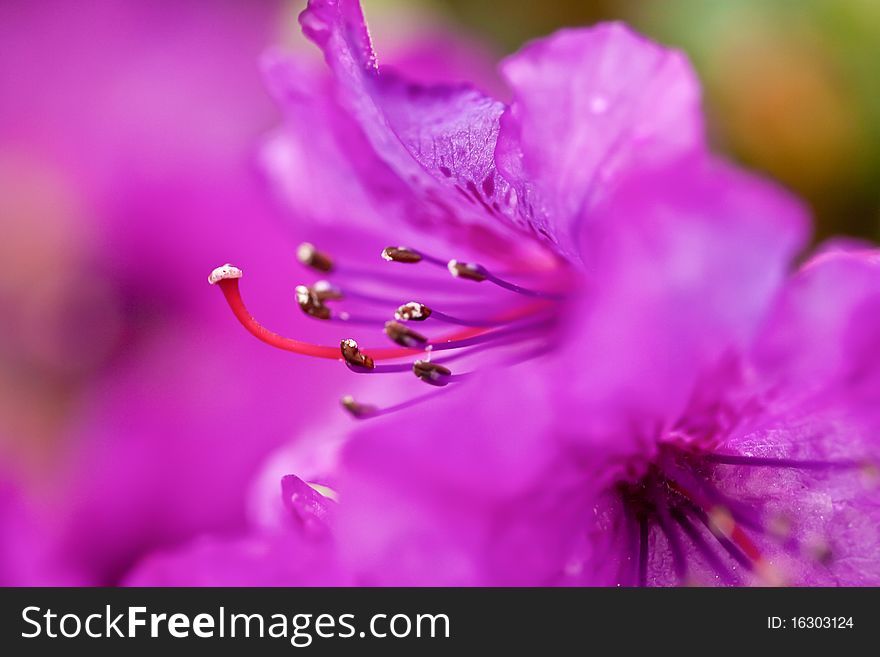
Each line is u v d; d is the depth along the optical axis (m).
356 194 0.18
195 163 0.22
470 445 0.15
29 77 0.22
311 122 0.18
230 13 0.22
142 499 0.21
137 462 0.21
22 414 0.22
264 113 0.22
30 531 0.21
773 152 0.21
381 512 0.15
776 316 0.15
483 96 0.16
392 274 0.18
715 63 0.21
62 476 0.21
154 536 0.21
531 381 0.15
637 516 0.17
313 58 0.19
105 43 0.22
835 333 0.15
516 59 0.17
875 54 0.21
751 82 0.21
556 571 0.16
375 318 0.18
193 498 0.21
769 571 0.17
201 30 0.22
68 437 0.22
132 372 0.22
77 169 0.22
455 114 0.16
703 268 0.15
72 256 0.23
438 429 0.15
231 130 0.22
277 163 0.19
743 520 0.17
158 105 0.22
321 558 0.17
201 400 0.21
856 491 0.17
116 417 0.22
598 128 0.17
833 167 0.21
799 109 0.21
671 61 0.17
